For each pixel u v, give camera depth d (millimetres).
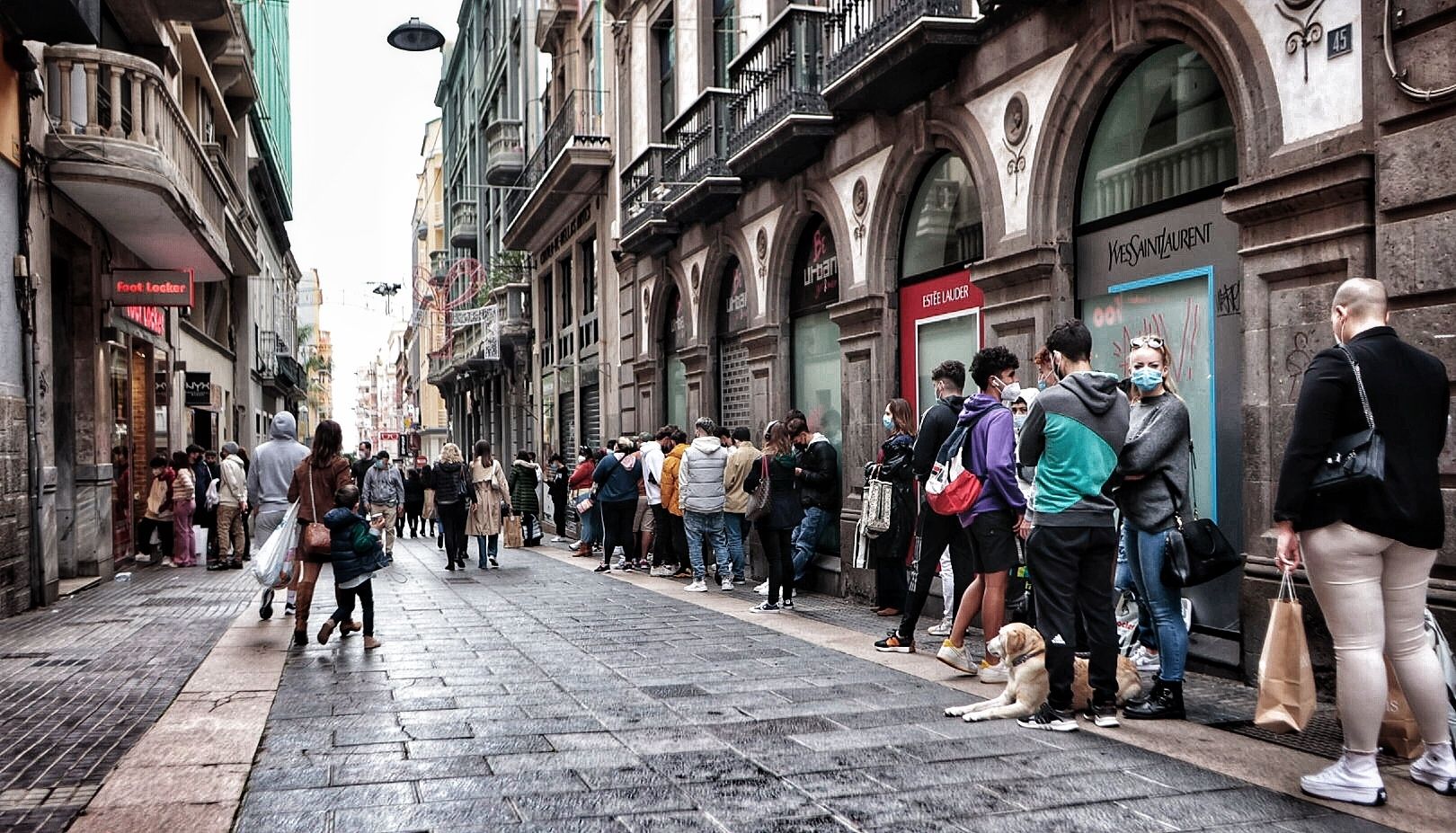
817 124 11727
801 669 6973
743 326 15156
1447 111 5328
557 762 4699
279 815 3971
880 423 11086
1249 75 6461
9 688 6445
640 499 14984
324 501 8945
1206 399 7031
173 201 12891
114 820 3918
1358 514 4082
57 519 12805
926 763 4676
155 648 8008
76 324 13594
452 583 13023
